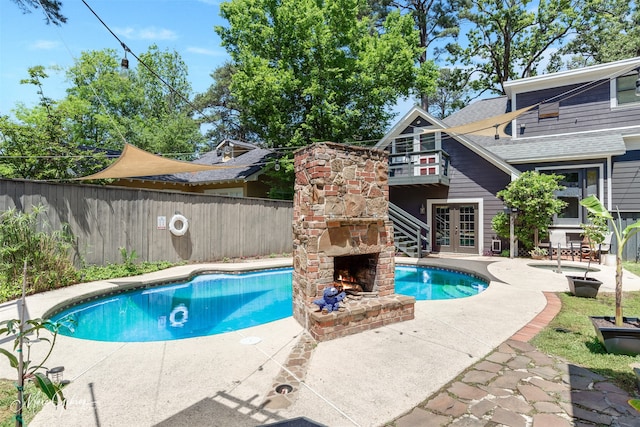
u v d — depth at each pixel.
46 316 5.85
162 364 3.81
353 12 15.35
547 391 3.14
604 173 11.99
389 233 5.71
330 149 5.07
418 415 2.80
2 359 3.97
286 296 8.59
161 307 7.62
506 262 11.28
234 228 12.79
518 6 21.28
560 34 22.45
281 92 15.54
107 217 9.65
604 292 7.00
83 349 4.27
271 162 16.89
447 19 24.44
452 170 14.73
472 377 3.44
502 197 13.07
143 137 25.50
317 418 2.76
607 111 12.87
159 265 10.44
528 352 4.02
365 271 5.95
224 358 3.98
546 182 11.67
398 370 3.62
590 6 21.14
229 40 16.84
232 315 7.06
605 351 3.97
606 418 2.70
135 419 2.75
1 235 7.11
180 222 11.30
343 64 15.64
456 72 25.89
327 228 5.06
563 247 11.98
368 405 2.95
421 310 5.92
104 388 3.27
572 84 13.52
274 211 14.11
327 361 3.86
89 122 25.25
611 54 21.56
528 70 24.09
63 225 8.67
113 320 6.72
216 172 19.50
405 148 15.98
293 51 15.62
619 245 4.18
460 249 14.57
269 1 15.42
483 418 2.73
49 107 12.29
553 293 6.97
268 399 3.05
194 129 26.97
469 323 5.12
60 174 11.89
